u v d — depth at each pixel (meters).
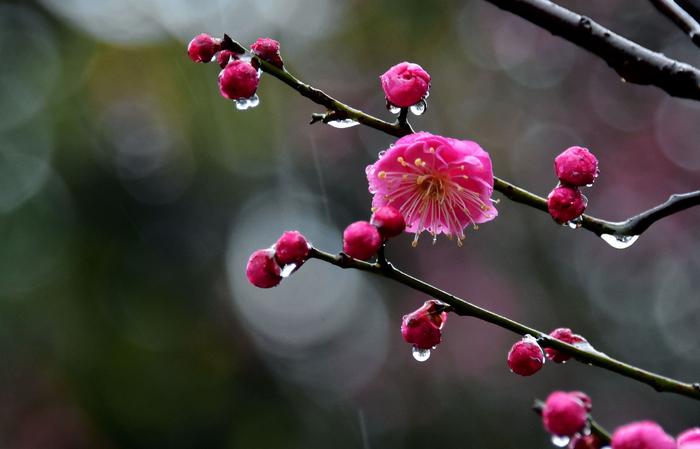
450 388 7.91
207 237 7.28
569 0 7.20
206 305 7.23
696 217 7.58
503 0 2.13
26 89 6.33
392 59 7.45
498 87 7.70
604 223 2.02
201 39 2.06
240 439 7.08
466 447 7.66
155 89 6.57
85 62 6.47
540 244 7.71
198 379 6.89
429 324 2.00
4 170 6.16
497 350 7.82
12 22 6.45
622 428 1.51
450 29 7.39
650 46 7.00
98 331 6.39
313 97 2.04
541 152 7.70
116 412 6.47
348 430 7.92
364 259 1.91
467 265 8.00
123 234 6.64
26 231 6.15
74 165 6.36
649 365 7.42
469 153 2.09
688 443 1.58
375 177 2.16
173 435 6.68
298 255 1.92
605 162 7.71
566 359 2.01
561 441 1.71
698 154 7.57
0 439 6.22
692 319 7.39
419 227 2.19
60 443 6.32
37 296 6.21
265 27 7.23
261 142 6.86
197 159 6.82
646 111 7.66
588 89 7.75
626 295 7.61
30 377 6.27
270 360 7.91
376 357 8.39
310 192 7.93
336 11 7.35
